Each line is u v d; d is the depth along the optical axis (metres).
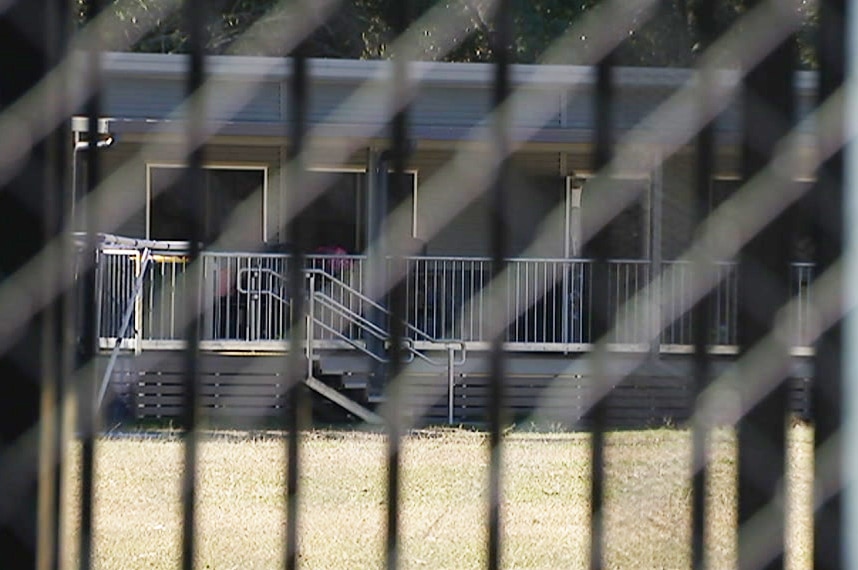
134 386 56.47
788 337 8.21
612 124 8.28
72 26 7.98
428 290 62.34
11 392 7.85
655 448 10.98
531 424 53.75
